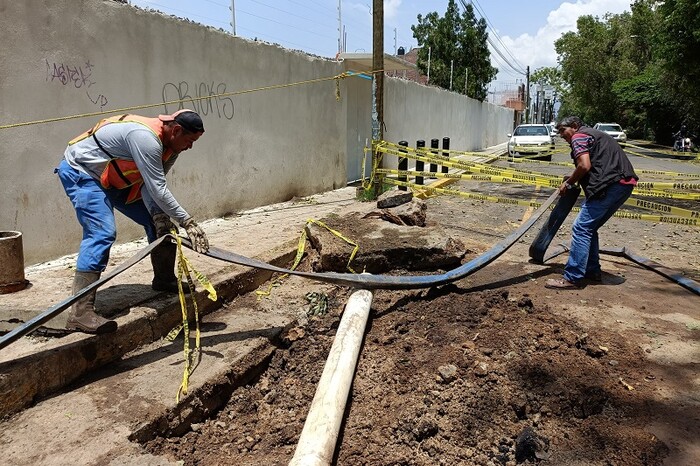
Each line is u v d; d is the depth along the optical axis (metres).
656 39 20.62
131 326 3.88
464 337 4.33
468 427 3.34
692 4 17.56
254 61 8.88
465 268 5.39
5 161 5.25
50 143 5.68
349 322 4.25
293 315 4.82
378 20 10.27
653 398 3.57
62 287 4.52
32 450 2.83
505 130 38.81
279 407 3.78
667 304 5.16
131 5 6.55
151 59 6.91
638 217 7.28
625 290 5.54
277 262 5.83
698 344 4.31
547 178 8.86
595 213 5.43
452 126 22.41
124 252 6.09
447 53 30.45
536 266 6.31
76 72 5.91
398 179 11.31
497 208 10.49
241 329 4.41
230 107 8.40
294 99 10.13
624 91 35.28
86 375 3.58
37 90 5.51
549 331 4.40
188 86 7.55
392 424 3.38
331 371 3.59
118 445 2.89
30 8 5.38
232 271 5.17
